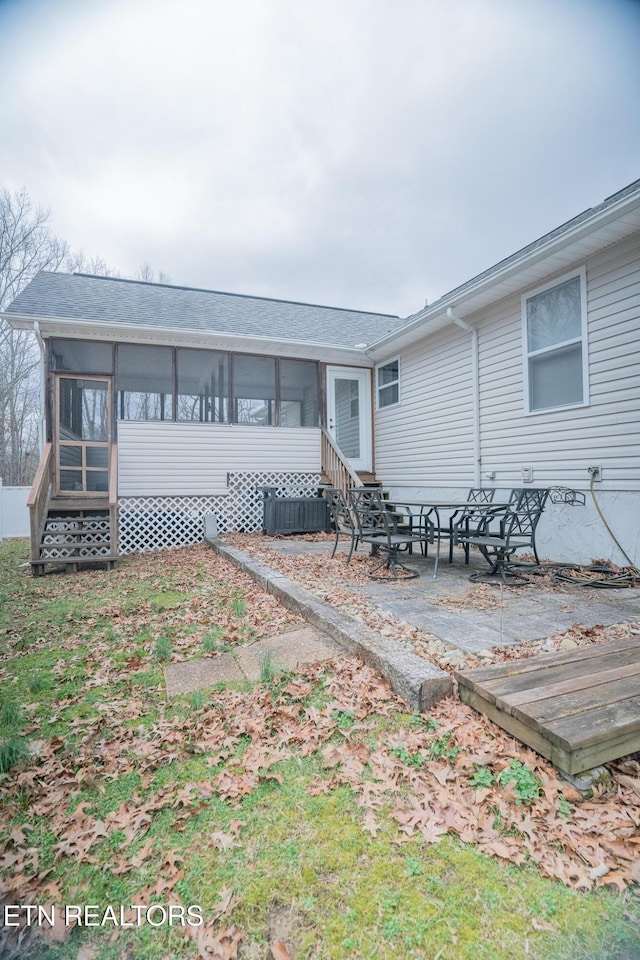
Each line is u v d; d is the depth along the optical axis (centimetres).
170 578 577
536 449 622
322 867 156
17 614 436
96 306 859
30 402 1909
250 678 289
